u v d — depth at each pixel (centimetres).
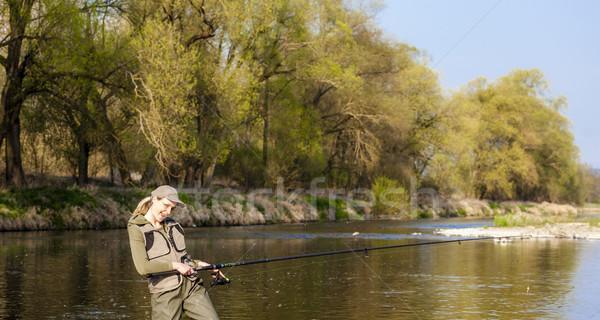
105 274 2164
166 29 4384
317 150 6334
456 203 8019
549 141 9912
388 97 6838
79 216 4162
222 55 5169
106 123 4431
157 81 4081
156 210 1027
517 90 9806
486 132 9031
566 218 6059
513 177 9675
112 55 4206
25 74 4119
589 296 1830
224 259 2662
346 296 1816
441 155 7575
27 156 4962
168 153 4244
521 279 2153
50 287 1909
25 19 3841
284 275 2234
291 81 6141
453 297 1809
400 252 3062
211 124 4881
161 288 1020
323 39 6016
